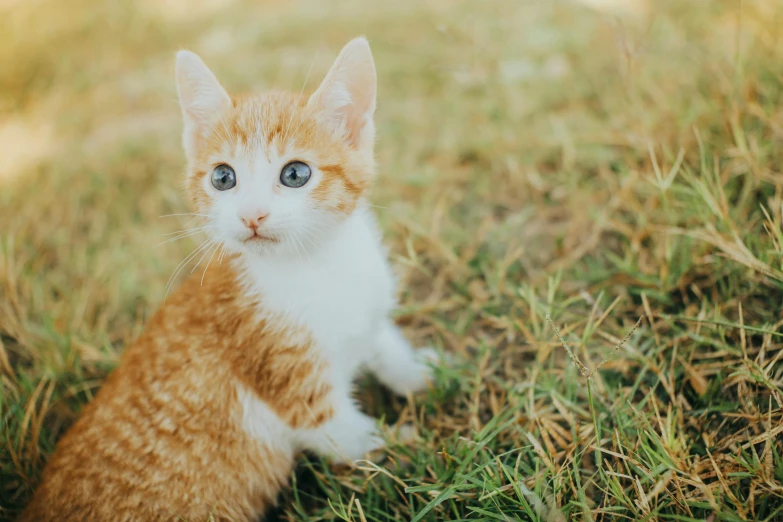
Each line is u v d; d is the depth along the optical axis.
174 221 0.52
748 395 0.35
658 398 0.38
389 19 0.75
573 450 0.35
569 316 0.41
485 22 0.68
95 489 0.35
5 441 0.39
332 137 0.36
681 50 0.53
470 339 0.42
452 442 0.38
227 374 0.36
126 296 0.48
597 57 0.58
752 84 0.45
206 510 0.36
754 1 0.53
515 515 0.34
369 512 0.36
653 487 0.33
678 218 0.42
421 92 0.61
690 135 0.46
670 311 0.40
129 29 0.85
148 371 0.37
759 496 0.33
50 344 0.43
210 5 0.93
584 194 0.47
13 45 0.81
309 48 0.72
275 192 0.35
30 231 0.53
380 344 0.41
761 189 0.42
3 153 0.64
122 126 0.66
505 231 0.47
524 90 0.57
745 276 0.39
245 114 0.36
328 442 0.38
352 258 0.37
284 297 0.36
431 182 0.51
